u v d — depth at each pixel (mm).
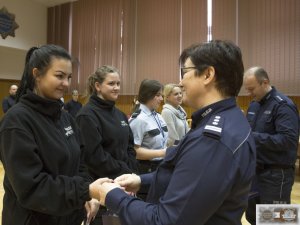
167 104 2889
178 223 802
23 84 1257
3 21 7496
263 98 2219
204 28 5984
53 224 1240
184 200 807
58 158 1218
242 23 5531
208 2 5930
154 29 6676
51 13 8516
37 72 1214
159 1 6594
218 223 864
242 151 852
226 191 809
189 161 839
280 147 2025
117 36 7242
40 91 1244
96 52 7625
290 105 2088
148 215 858
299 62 4957
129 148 2135
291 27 5020
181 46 6305
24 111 1169
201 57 932
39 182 1108
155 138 2309
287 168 2096
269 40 5242
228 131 863
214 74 923
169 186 869
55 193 1108
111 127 1938
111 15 7340
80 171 1494
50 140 1204
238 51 950
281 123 2051
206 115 938
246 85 2236
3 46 7578
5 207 1216
